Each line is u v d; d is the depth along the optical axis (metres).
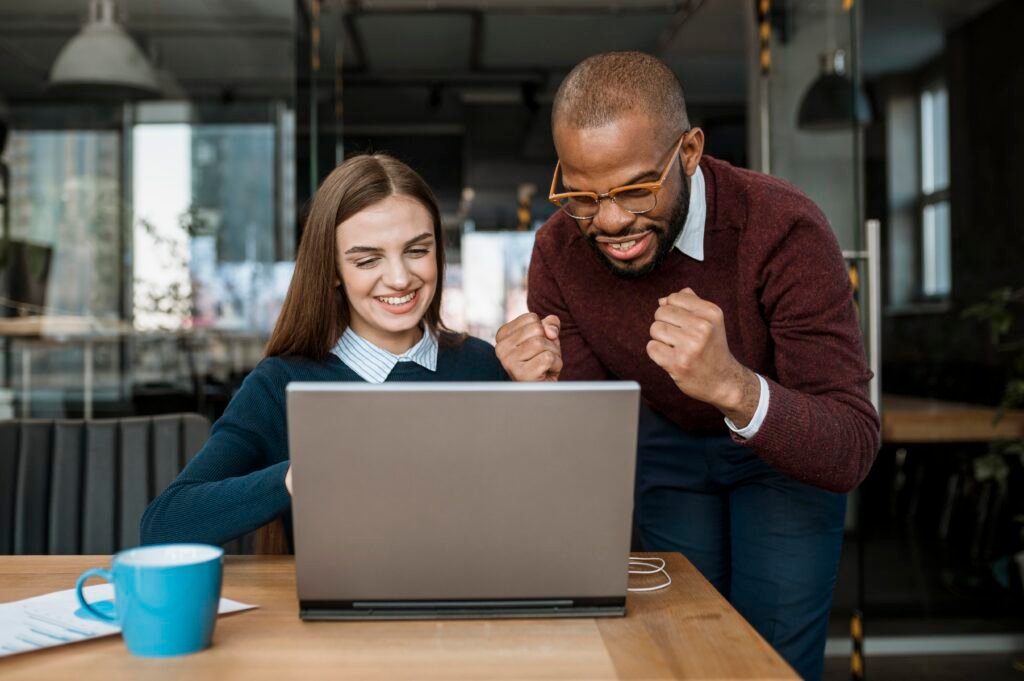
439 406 0.87
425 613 0.92
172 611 0.80
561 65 5.44
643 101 1.23
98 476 1.66
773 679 0.76
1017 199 3.59
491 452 0.89
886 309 3.62
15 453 1.64
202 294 4.24
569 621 0.91
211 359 4.19
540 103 5.53
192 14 4.35
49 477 1.65
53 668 0.79
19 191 4.28
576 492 0.90
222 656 0.81
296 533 0.90
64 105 4.36
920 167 3.72
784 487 1.61
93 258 4.23
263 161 4.37
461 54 5.31
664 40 5.13
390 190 1.34
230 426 1.29
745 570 1.67
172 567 0.80
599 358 1.68
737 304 1.51
